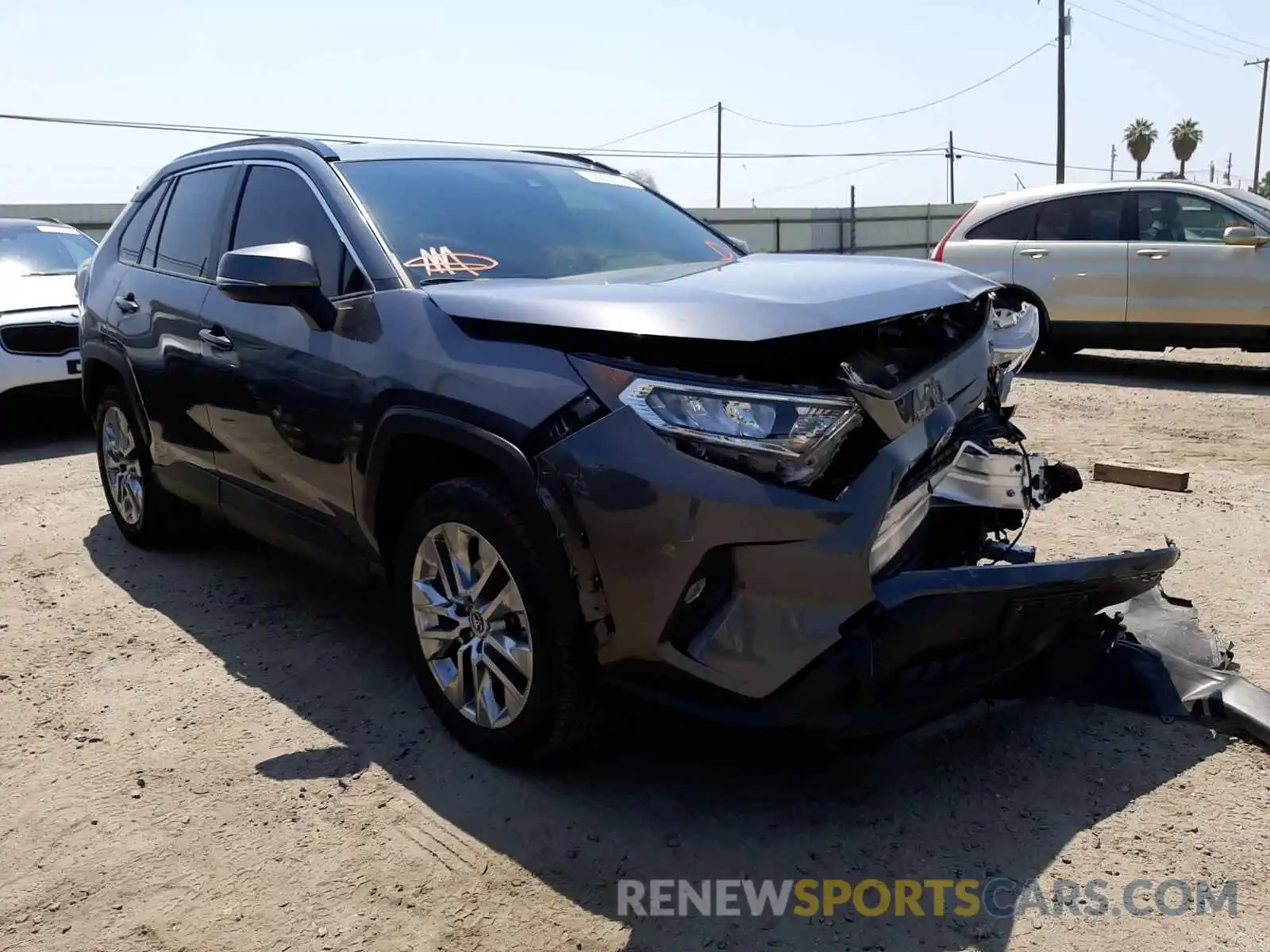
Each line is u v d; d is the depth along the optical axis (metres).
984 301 3.46
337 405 3.40
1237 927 2.43
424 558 3.23
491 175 4.09
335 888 2.65
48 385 7.96
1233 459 6.79
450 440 2.96
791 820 2.89
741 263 3.64
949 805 2.93
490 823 2.89
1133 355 12.02
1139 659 3.51
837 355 2.67
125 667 3.95
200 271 4.40
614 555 2.64
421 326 3.14
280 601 4.59
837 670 2.58
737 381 2.56
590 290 2.95
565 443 2.70
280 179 4.04
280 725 3.48
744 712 2.63
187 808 3.01
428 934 2.48
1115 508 5.64
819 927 2.47
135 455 5.11
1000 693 3.41
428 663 3.29
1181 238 9.77
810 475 2.54
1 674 3.91
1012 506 3.12
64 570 5.07
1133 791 2.96
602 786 3.05
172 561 5.17
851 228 35.94
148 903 2.61
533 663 2.90
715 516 2.52
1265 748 3.15
